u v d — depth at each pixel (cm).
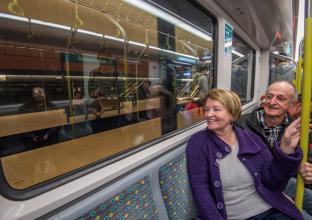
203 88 238
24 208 74
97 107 125
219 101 138
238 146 141
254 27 321
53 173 91
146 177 121
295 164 118
